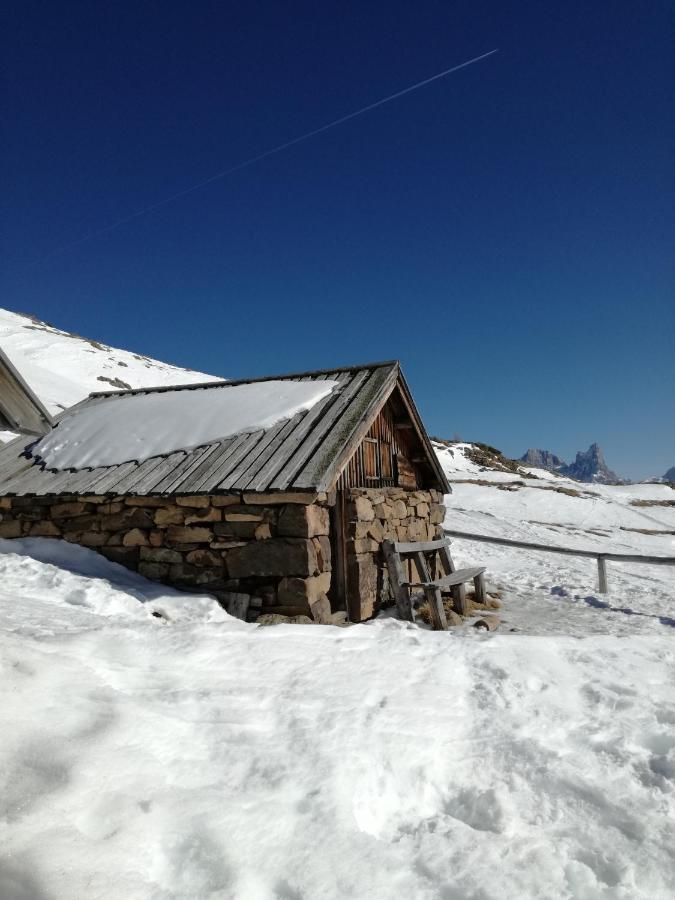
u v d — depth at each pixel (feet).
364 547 28.76
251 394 33.60
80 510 27.94
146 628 17.62
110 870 7.27
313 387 32.58
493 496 115.65
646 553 73.77
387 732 12.04
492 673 16.29
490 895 8.02
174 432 31.24
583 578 46.21
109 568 26.25
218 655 15.60
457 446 187.42
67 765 9.05
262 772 10.13
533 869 8.70
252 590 24.45
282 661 15.60
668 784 11.27
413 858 8.75
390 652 17.21
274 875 7.88
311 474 23.94
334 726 12.00
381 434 34.76
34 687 11.31
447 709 13.75
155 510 26.37
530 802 10.56
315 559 24.44
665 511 128.36
